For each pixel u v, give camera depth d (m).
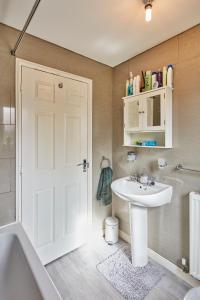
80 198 2.09
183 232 1.63
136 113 1.90
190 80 1.54
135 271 1.74
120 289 1.55
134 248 1.79
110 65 2.27
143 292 1.52
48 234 1.84
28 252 1.12
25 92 1.63
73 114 1.97
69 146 1.96
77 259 1.91
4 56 1.52
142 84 1.94
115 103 2.30
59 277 1.67
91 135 2.14
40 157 1.75
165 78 1.66
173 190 1.70
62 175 1.92
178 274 1.68
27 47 1.63
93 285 1.59
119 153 2.27
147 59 1.90
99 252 2.03
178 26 1.51
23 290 0.99
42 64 1.72
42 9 1.31
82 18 1.42
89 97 2.10
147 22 1.46
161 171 1.79
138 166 2.03
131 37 1.67
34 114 1.70
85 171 2.11
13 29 1.56
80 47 1.85
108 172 2.27
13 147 1.58
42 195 1.78
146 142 1.82
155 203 1.55
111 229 2.17
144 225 1.76
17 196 1.62
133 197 1.57
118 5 1.29
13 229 1.36
